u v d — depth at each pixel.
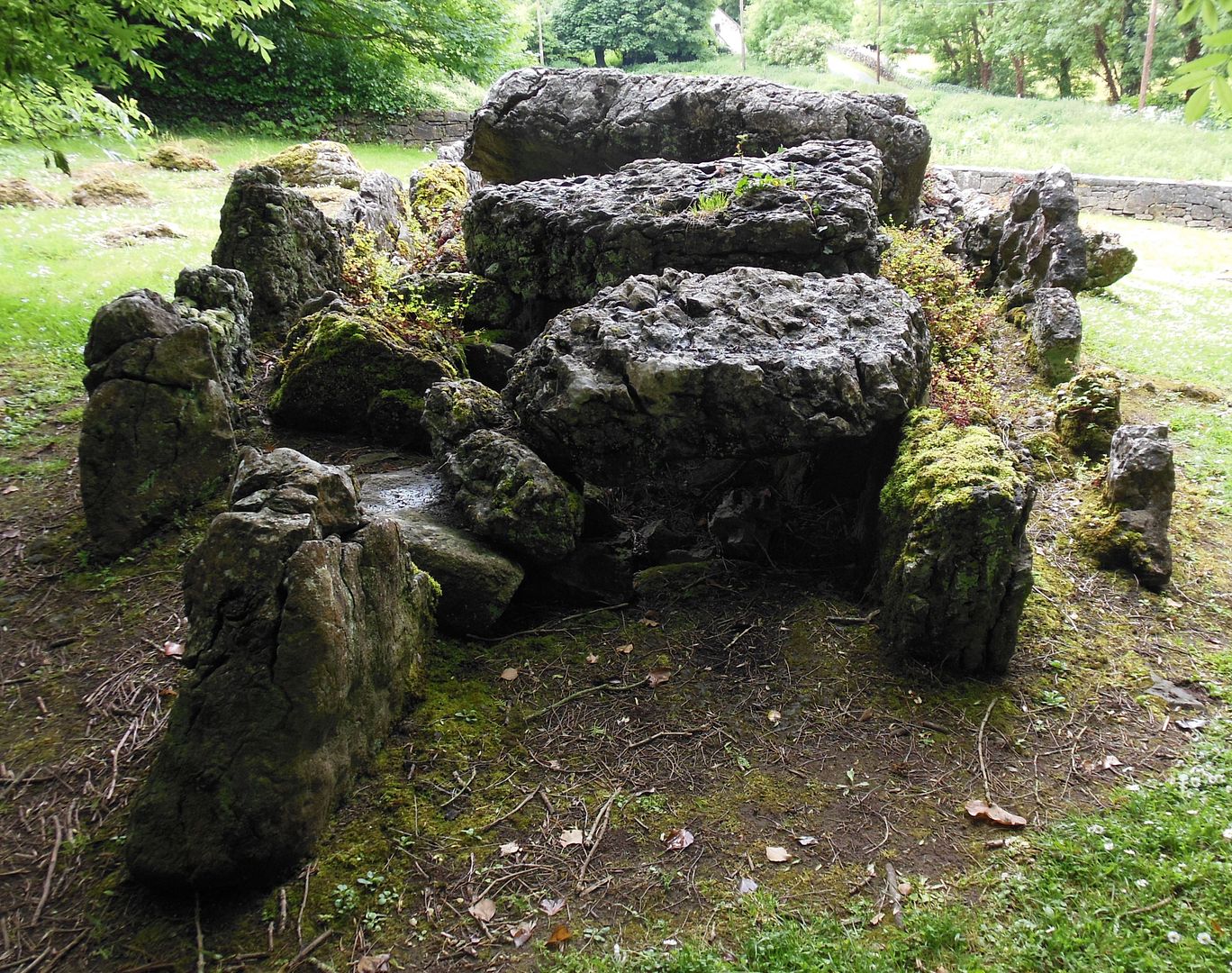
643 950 2.82
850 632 4.28
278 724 3.01
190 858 2.95
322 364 5.62
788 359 4.25
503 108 9.12
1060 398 6.54
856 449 4.82
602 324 4.44
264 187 6.58
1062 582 4.84
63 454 5.68
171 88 19.59
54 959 2.84
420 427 5.51
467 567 4.16
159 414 4.78
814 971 2.71
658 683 4.01
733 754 3.64
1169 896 2.95
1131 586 4.90
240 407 5.71
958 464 3.95
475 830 3.27
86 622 4.33
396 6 19.98
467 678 4.00
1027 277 9.09
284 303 6.68
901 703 3.89
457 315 6.54
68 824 3.32
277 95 20.44
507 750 3.64
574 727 3.77
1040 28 25.98
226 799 2.97
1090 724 3.85
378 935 2.89
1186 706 4.00
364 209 8.93
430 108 23.00
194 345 4.91
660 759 3.62
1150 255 14.38
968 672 4.07
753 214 5.72
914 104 26.25
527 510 4.28
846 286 5.03
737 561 4.77
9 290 8.12
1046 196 8.89
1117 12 23.81
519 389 4.77
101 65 7.15
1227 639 4.54
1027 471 5.84
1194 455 6.74
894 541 4.16
